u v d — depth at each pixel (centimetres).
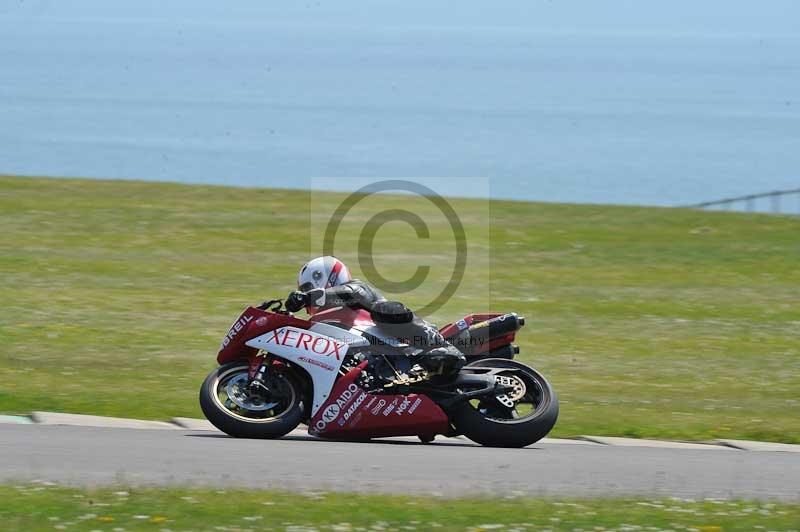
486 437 3606
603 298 7019
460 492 2955
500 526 2591
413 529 2545
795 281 7762
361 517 2612
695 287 7469
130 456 3219
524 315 6488
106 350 5191
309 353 3544
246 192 10106
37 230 8200
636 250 8525
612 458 3534
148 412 4047
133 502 2664
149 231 8369
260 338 3566
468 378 3603
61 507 2594
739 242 8950
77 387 4378
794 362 5622
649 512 2784
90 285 6706
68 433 3525
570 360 5500
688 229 9375
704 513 2794
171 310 6184
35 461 3108
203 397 3541
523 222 9331
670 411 4531
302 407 3597
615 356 5625
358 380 3550
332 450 3444
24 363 4809
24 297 6284
